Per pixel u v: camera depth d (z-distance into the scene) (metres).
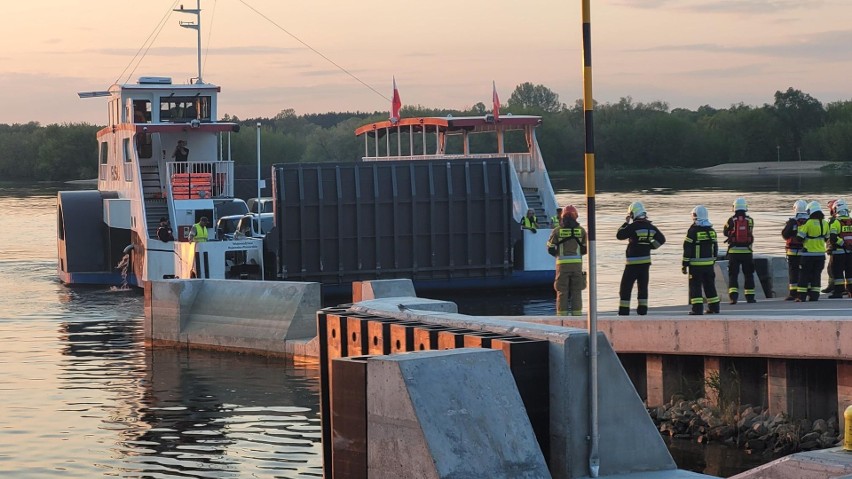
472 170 48.38
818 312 28.94
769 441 23.14
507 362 17.12
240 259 47.59
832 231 34.25
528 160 53.66
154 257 49.62
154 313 37.53
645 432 17.56
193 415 26.48
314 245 47.09
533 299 47.00
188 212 50.97
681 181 183.75
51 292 51.91
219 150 56.56
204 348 36.38
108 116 59.41
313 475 21.30
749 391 25.38
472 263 48.53
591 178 17.19
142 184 53.69
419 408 15.45
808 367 24.36
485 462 15.46
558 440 17.19
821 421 23.73
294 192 46.53
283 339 34.53
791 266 33.44
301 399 28.12
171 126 53.06
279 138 195.50
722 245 65.69
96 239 54.56
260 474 21.42
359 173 47.34
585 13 17.16
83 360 34.09
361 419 16.44
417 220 48.00
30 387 29.89
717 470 21.44
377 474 16.16
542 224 52.12
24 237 83.31
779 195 122.88
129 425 25.55
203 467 22.00
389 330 20.23
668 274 53.62
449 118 52.34
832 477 15.53
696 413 24.94
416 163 47.88
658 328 25.84
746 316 25.81
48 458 22.84
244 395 28.70
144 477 21.36
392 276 48.06
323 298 47.53
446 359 15.94
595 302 17.12
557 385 17.19
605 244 68.69
